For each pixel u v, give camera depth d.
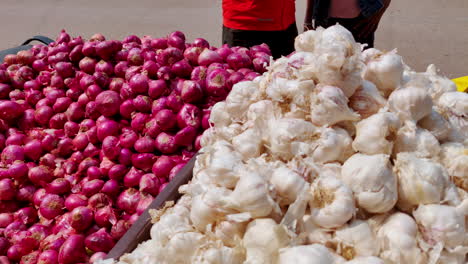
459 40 4.64
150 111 2.13
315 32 1.33
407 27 5.01
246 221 1.00
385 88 1.21
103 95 2.13
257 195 0.96
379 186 0.97
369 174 0.97
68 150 2.12
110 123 2.06
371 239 0.95
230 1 2.87
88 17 6.32
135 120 2.06
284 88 1.19
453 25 5.00
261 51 2.44
